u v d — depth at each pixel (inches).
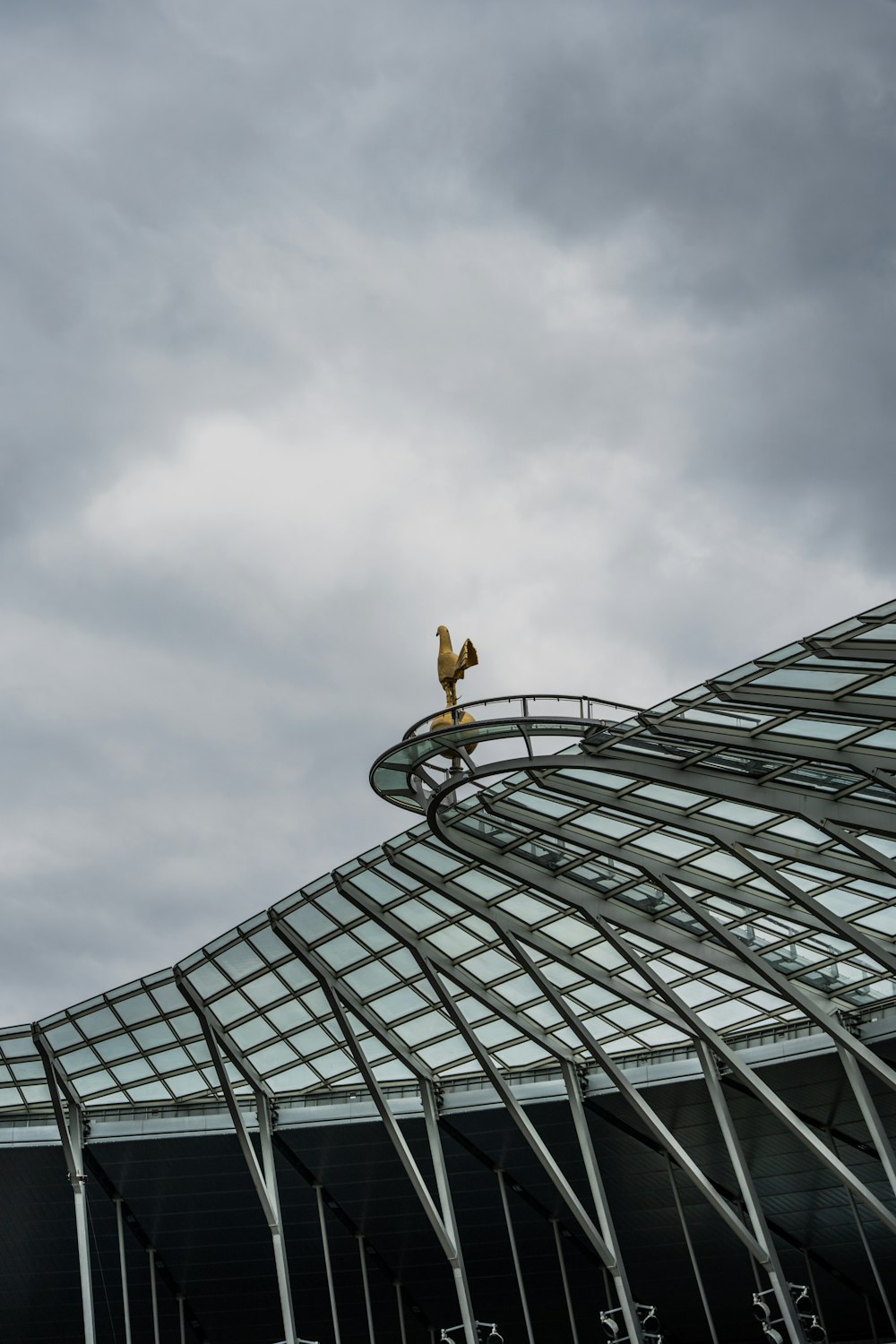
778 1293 1393.9
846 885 1268.5
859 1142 1446.9
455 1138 1652.3
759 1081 1360.7
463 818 1325.0
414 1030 1659.7
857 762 1048.8
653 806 1237.1
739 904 1299.2
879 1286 1448.1
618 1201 1622.8
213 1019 1684.3
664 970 1470.2
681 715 1109.7
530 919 1470.2
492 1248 1715.1
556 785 1238.9
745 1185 1402.6
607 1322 1502.2
